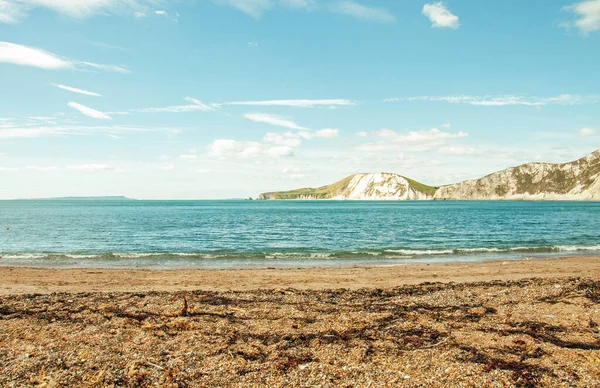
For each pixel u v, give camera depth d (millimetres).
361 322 12367
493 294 16234
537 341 10500
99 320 12469
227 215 105750
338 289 18250
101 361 9258
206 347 10141
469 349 9945
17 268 25984
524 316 12945
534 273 23531
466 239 45750
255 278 22062
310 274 23469
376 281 21141
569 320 12430
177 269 26234
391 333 11273
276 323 12234
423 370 8766
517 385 8070
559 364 9039
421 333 11266
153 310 13742
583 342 10438
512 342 10477
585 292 16078
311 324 12156
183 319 12523
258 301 15164
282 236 49438
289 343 10445
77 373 8633
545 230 56844
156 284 20312
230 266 27969
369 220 82062
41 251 36125
